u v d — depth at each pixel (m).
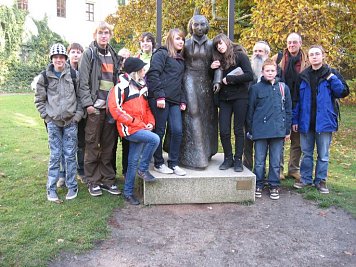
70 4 25.73
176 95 4.43
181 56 4.55
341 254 3.47
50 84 4.30
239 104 4.53
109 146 4.71
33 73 23.05
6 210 4.16
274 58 5.26
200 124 4.71
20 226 3.77
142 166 4.30
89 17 27.11
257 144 4.71
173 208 4.36
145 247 3.49
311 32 7.00
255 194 4.72
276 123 4.57
